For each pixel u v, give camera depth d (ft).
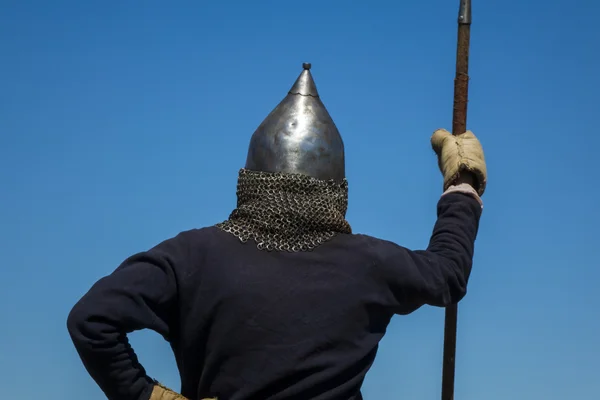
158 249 12.94
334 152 13.97
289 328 12.68
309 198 13.46
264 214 13.21
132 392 12.61
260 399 12.69
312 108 14.07
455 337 15.99
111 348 12.30
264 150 13.79
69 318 12.22
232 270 12.82
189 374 13.32
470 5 16.34
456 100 16.07
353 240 13.35
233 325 12.69
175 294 12.85
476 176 14.76
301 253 13.06
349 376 12.98
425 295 13.26
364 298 13.01
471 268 13.99
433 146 15.53
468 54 16.24
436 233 14.17
